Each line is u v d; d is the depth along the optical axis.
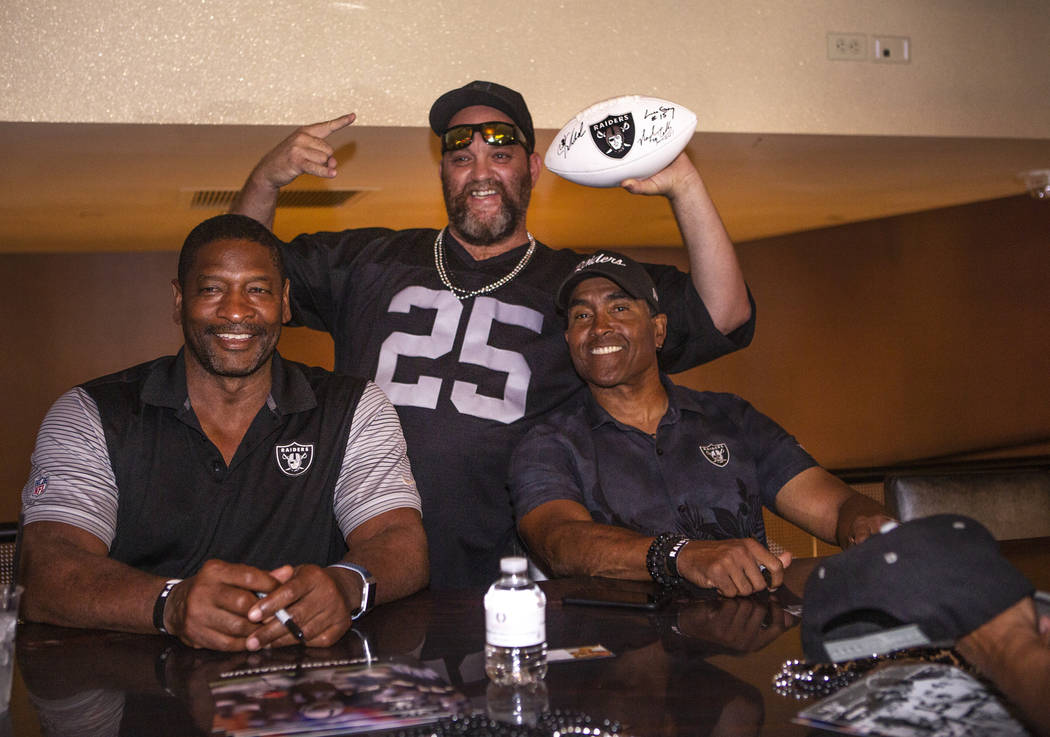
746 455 2.04
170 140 3.38
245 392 1.74
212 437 1.74
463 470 2.22
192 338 1.69
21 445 9.59
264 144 3.48
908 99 3.64
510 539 2.29
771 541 3.01
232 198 5.55
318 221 7.06
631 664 1.21
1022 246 6.77
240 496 1.71
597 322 1.98
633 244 9.95
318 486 1.76
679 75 3.39
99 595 1.41
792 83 3.51
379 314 2.37
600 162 2.12
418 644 1.33
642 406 2.04
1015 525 2.28
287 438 1.76
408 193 5.62
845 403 8.69
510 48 3.23
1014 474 2.32
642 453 1.97
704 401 2.12
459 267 2.40
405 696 1.09
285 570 1.33
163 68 2.98
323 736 0.97
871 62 3.60
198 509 1.69
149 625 1.37
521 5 3.23
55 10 2.90
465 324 2.33
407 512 1.73
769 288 9.66
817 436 9.04
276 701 1.08
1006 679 0.90
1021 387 6.88
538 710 1.05
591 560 1.71
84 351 9.74
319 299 2.46
